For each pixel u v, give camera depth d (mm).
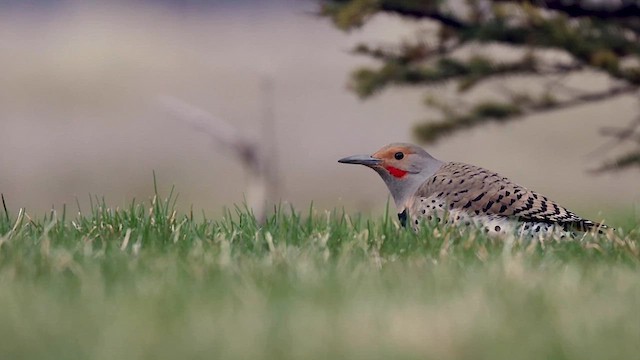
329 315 8297
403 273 9641
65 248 10281
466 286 9070
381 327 7965
